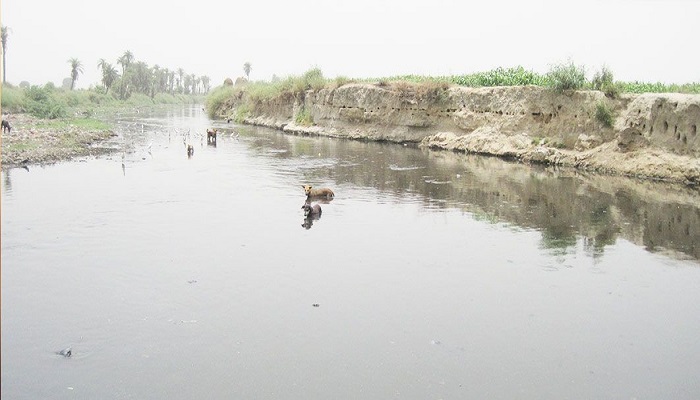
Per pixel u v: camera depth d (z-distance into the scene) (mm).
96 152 32531
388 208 19516
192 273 12508
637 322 10391
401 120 43406
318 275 12531
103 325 9898
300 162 30844
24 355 8789
